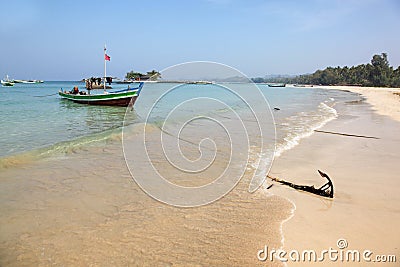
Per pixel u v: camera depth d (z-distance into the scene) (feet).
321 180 21.39
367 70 408.87
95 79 92.12
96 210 16.31
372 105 89.81
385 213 16.10
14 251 12.44
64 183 20.20
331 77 461.78
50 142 33.88
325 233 13.94
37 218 15.28
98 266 11.53
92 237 13.55
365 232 14.07
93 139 34.14
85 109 73.51
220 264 11.60
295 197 18.38
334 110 72.69
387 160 26.73
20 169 22.98
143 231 14.11
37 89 186.50
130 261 11.80
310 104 91.40
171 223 14.90
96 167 23.79
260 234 13.82
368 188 19.75
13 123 49.32
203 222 15.02
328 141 34.76
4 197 17.75
